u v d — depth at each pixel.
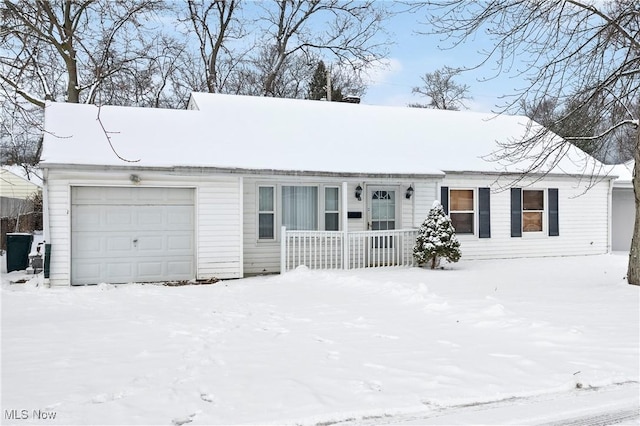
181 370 5.84
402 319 8.53
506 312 8.59
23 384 5.37
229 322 8.55
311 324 8.29
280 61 32.53
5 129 10.14
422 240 15.95
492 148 19.59
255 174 14.51
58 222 13.10
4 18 10.77
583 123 11.52
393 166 16.50
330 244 15.77
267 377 5.57
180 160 14.05
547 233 19.77
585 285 12.28
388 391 5.17
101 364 6.09
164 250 14.28
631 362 6.11
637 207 11.29
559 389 5.32
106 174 13.51
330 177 15.32
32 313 9.44
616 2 10.90
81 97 23.64
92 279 13.66
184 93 32.38
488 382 5.46
